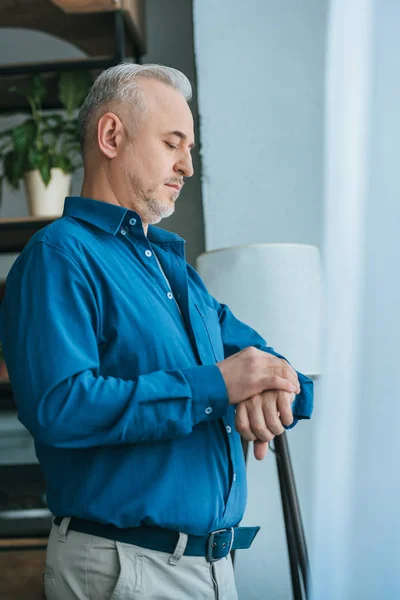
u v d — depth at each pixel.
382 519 0.73
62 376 1.17
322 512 0.74
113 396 1.18
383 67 0.73
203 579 1.32
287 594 2.57
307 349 2.09
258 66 2.70
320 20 2.69
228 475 1.37
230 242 2.69
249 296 2.08
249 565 2.60
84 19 2.82
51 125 3.12
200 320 1.48
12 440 3.00
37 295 1.24
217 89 2.71
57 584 1.32
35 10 2.79
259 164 2.70
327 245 0.74
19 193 3.17
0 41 3.15
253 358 1.27
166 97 1.44
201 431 1.34
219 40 2.71
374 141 0.73
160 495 1.26
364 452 0.73
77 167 2.90
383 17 0.73
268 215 2.69
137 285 1.36
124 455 1.27
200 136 2.72
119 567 1.27
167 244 1.49
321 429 0.75
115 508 1.25
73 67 2.74
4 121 3.21
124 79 1.44
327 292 0.74
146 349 1.30
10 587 2.27
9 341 1.26
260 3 2.71
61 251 1.28
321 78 2.69
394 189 0.72
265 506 2.60
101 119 1.44
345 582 0.73
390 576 0.72
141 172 1.42
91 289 1.29
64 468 1.29
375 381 0.73
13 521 2.55
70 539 1.30
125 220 1.40
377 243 0.72
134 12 2.88
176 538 1.28
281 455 1.97
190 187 3.05
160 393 1.20
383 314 0.73
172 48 3.13
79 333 1.23
